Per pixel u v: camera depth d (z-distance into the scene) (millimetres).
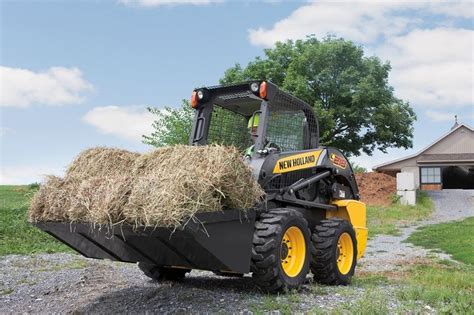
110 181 4953
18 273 8195
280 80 30078
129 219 4668
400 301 5660
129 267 8844
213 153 5090
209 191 4828
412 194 26578
